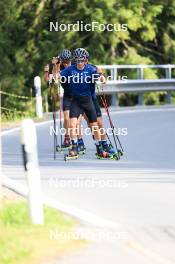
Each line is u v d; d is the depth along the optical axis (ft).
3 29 292.81
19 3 295.28
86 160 121.90
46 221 72.28
